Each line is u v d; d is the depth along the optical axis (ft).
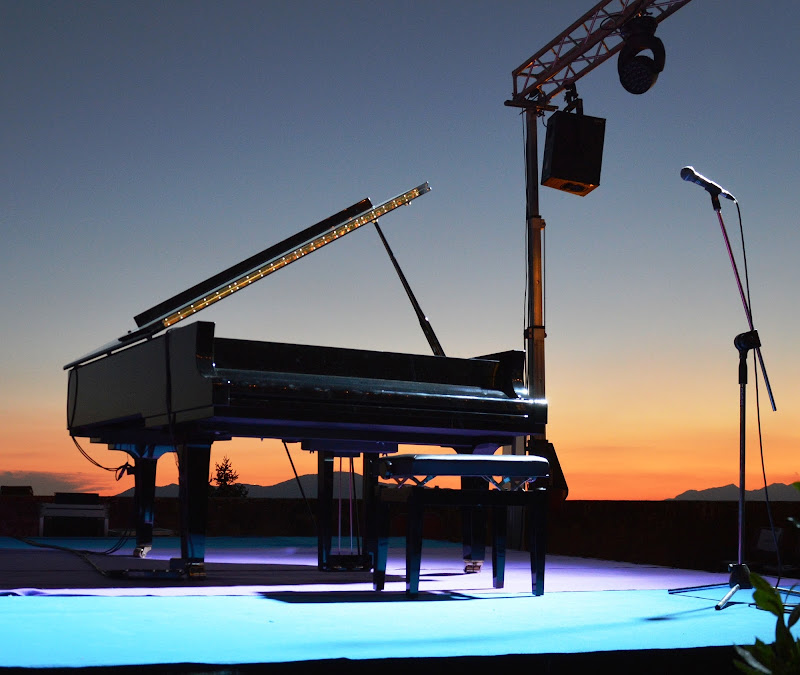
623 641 7.89
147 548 15.49
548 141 21.22
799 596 11.04
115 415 12.76
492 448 14.06
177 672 6.39
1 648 6.81
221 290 12.26
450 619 9.00
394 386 11.99
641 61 19.76
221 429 11.88
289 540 23.45
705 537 17.63
